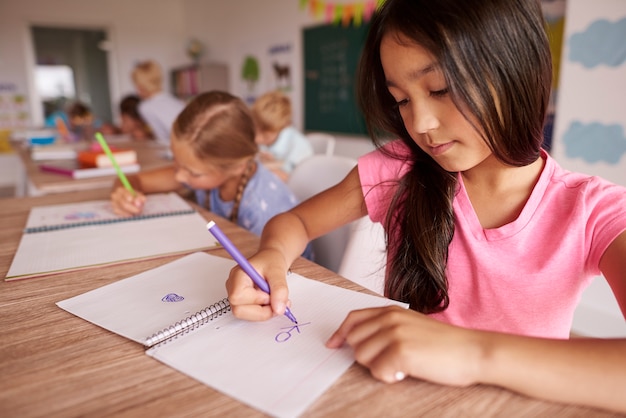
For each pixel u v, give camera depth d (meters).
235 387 0.40
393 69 0.54
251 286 0.54
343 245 1.10
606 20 1.76
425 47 0.50
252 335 0.49
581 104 1.89
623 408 0.37
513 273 0.68
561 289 0.65
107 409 0.38
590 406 0.38
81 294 0.62
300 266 0.70
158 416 0.37
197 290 0.63
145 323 0.53
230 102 1.10
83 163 2.03
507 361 0.39
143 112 3.34
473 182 0.72
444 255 0.71
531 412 0.37
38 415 0.37
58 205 1.17
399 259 0.75
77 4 5.86
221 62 5.63
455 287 0.73
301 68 4.11
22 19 5.61
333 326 0.51
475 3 0.50
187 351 0.46
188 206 1.14
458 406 0.38
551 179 0.68
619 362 0.38
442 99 0.52
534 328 0.68
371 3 3.23
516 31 0.52
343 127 3.69
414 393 0.40
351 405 0.38
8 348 0.48
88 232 0.91
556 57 1.97
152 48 6.38
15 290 0.64
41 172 1.86
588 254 0.62
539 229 0.67
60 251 0.80
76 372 0.43
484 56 0.50
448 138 0.54
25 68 5.72
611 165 1.82
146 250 0.80
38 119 5.92
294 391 0.40
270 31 4.50
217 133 1.06
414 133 0.57
